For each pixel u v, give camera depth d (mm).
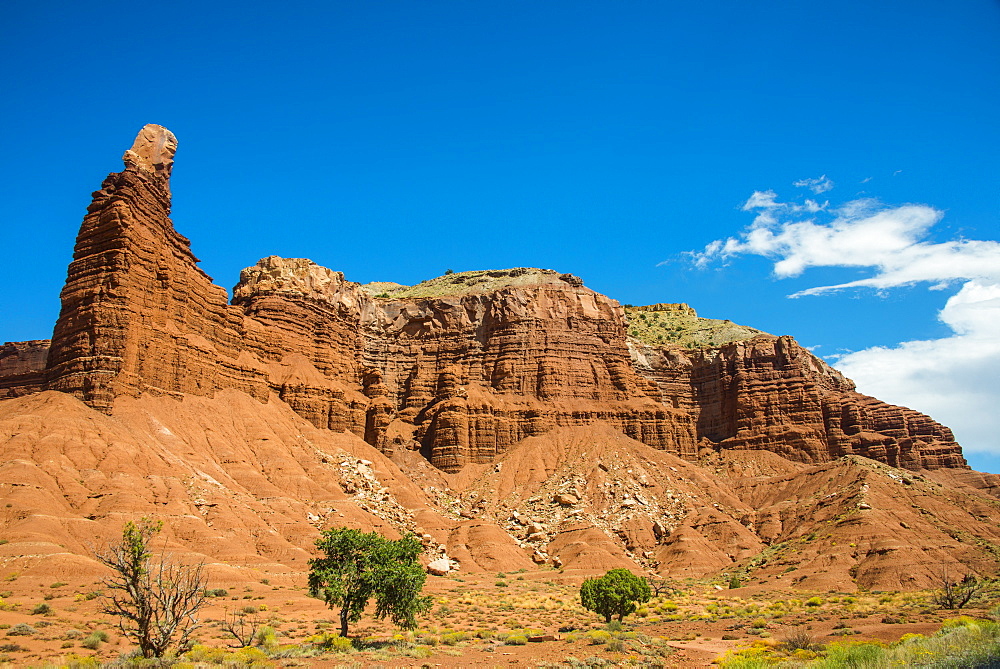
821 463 174125
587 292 188125
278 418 135625
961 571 107750
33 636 52688
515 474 155500
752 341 194875
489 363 175375
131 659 41688
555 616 83438
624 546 136000
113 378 107312
